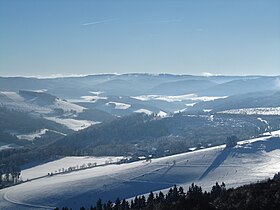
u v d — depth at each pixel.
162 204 133.62
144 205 166.00
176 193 162.00
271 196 105.75
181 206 119.88
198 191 148.12
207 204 114.19
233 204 107.25
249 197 107.81
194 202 119.94
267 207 101.31
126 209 170.38
